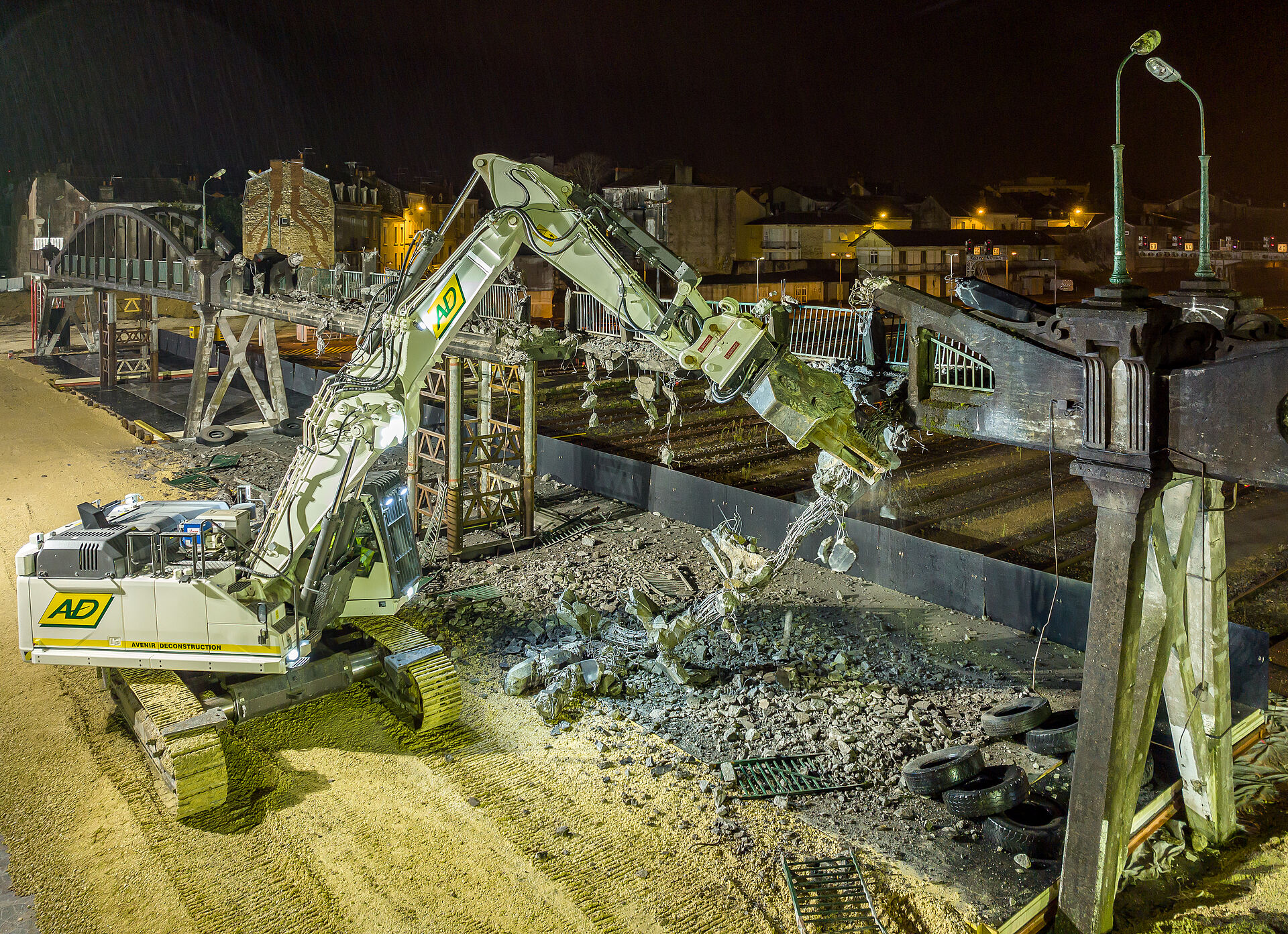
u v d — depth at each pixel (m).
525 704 13.52
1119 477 7.92
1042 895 9.12
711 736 12.53
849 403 10.32
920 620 16.36
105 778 11.55
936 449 27.62
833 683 13.98
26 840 10.34
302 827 10.56
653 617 14.79
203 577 11.96
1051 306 8.79
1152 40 7.79
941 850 10.17
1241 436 7.38
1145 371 7.71
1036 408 8.77
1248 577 16.94
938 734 12.51
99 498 23.16
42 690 13.92
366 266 22.56
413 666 12.65
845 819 10.73
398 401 12.69
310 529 12.41
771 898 9.40
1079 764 8.55
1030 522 20.34
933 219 79.50
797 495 21.69
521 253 56.28
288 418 31.06
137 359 42.72
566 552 19.86
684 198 68.12
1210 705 9.92
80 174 85.88
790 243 69.19
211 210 76.94
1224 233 90.81
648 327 11.05
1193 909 9.23
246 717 12.44
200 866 9.91
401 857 10.02
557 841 10.30
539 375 40.22
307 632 12.69
